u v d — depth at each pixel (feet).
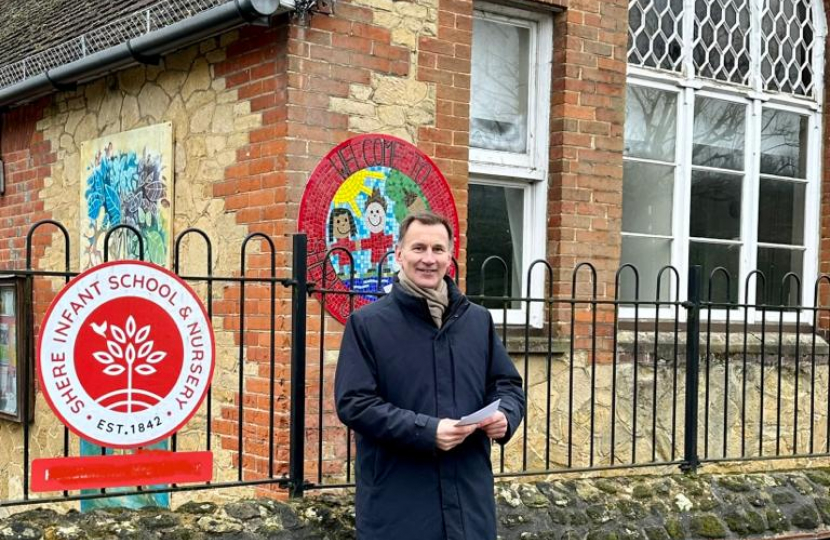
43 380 11.58
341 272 18.22
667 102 23.61
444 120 19.53
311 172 17.87
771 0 25.30
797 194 26.02
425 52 19.26
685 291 23.56
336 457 18.20
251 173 18.47
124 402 12.14
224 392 19.34
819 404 25.40
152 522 12.44
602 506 15.20
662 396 22.47
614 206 21.76
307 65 17.79
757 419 24.18
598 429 21.56
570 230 21.17
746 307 17.38
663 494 15.93
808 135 26.16
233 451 19.08
